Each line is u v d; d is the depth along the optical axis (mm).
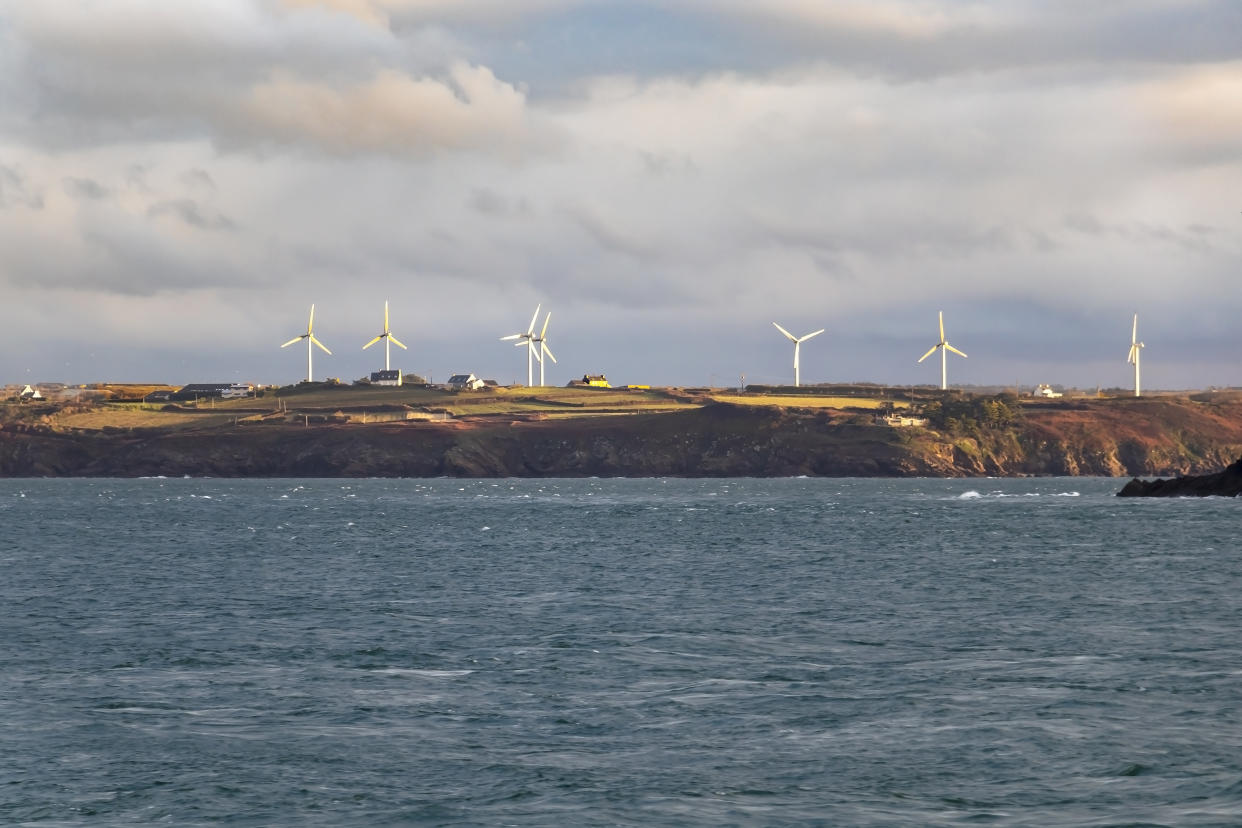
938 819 66938
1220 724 86625
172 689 102000
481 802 70500
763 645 123688
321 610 155375
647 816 67750
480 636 130750
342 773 76438
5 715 92062
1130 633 130500
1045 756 78938
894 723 88000
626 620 143625
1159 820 65812
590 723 88875
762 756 79688
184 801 71000
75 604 163500
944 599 164125
